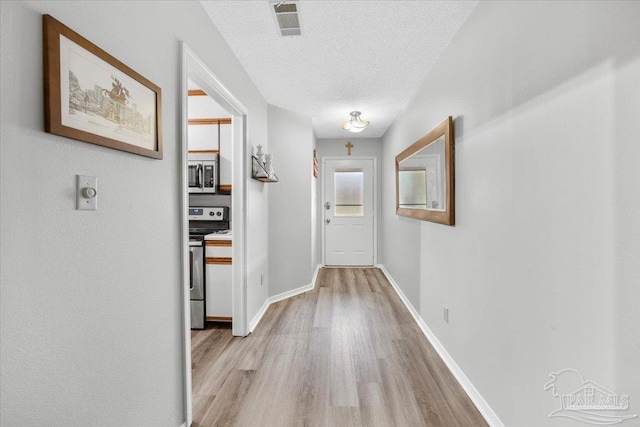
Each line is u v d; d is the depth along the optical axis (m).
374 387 1.92
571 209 1.08
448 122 2.10
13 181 0.75
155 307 1.34
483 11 1.69
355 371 2.10
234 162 2.66
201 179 3.10
